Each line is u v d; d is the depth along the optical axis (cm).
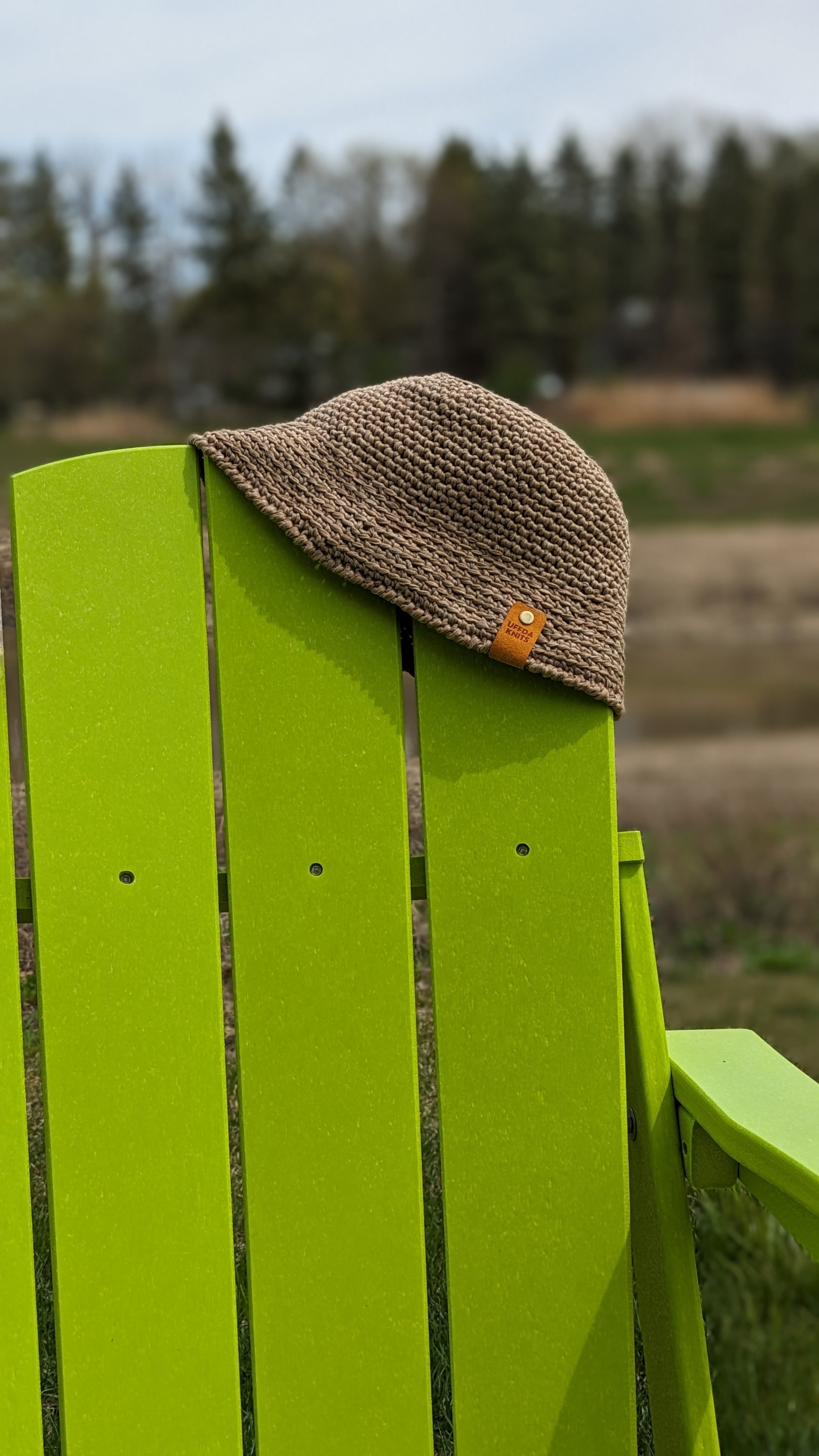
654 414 4394
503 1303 150
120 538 147
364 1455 149
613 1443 150
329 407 151
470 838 150
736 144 5216
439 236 4938
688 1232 151
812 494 3256
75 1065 147
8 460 3716
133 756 148
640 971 152
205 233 4909
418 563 147
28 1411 147
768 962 408
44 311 4469
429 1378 149
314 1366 149
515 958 150
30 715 147
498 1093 150
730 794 769
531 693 150
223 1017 149
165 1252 148
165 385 4647
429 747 150
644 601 2358
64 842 147
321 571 149
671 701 1506
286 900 149
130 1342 147
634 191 5184
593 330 5038
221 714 148
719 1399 192
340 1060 149
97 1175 147
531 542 149
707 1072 152
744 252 5112
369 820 149
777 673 1764
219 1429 148
